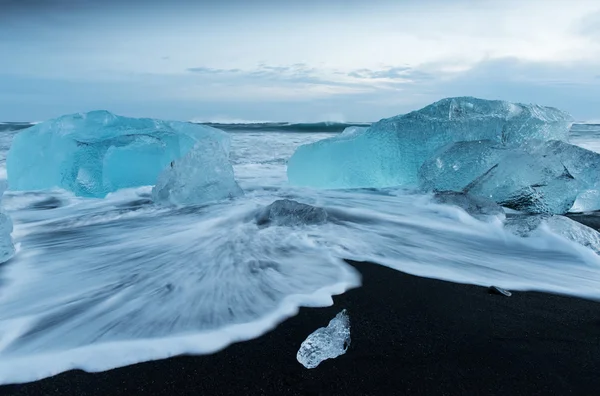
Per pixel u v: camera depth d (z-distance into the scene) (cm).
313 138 1363
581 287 253
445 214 440
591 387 153
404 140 586
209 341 182
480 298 234
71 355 171
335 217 425
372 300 229
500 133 577
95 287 245
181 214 438
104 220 420
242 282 250
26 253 315
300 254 304
